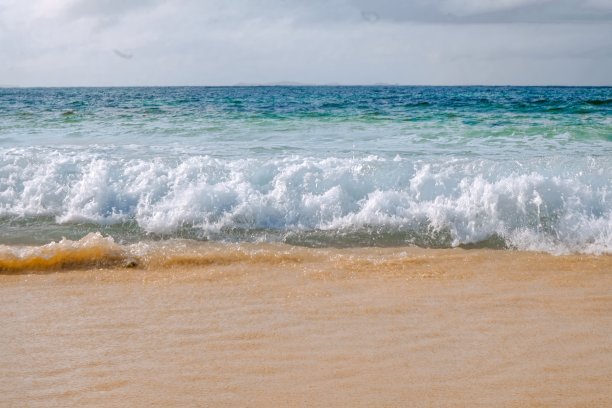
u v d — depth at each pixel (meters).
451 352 3.62
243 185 7.26
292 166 7.59
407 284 4.93
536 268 5.37
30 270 5.27
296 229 6.68
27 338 3.83
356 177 7.40
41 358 3.54
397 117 15.87
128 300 4.55
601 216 6.57
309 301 4.52
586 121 14.53
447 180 7.21
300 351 3.64
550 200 6.75
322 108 19.41
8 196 7.27
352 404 2.99
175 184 7.29
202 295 4.67
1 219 6.84
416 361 3.49
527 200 6.71
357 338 3.83
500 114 16.59
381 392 3.12
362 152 9.82
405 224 6.68
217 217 6.84
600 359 3.51
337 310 4.34
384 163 7.84
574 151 9.95
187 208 6.90
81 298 4.60
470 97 28.36
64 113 17.91
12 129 13.72
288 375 3.32
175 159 8.26
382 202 6.90
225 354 3.60
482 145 10.73
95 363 3.47
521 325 4.05
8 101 26.36
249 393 3.11
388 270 5.30
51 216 6.98
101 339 3.82
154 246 5.92
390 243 6.27
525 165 7.75
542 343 3.75
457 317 4.20
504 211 6.62
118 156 8.91
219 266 5.40
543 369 3.38
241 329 3.98
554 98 25.95
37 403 3.01
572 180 6.93
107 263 5.41
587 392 3.10
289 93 38.84
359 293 4.70
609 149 10.18
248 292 4.73
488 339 3.81
